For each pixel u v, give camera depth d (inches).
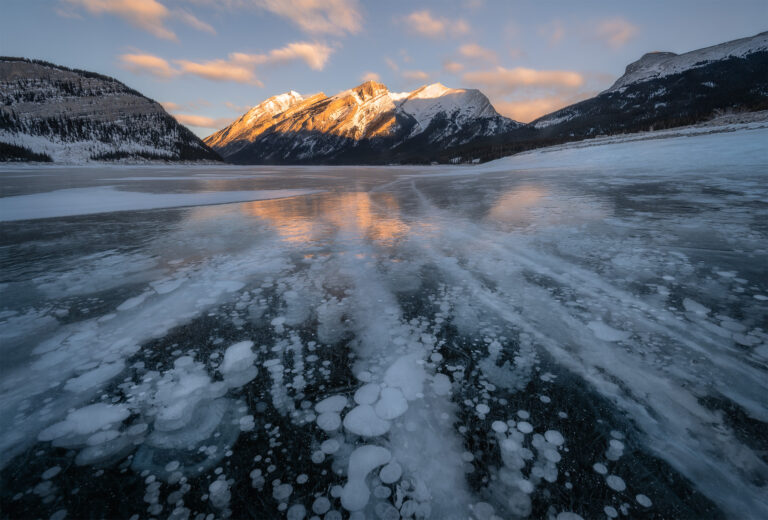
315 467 42.8
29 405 55.1
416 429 48.3
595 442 45.1
